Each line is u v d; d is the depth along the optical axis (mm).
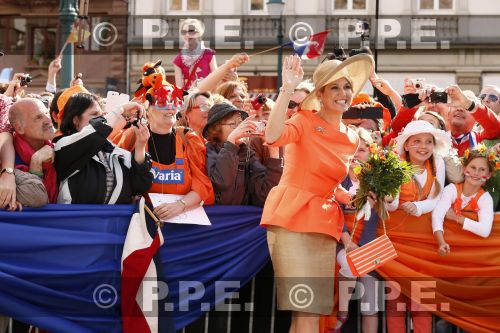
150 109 10867
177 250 10812
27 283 10086
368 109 12805
